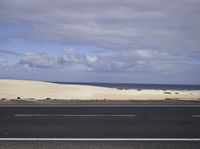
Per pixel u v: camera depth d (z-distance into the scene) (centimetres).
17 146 816
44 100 2328
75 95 3656
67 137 927
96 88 4959
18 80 5088
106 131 1022
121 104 1928
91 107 1725
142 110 1590
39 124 1145
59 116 1351
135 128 1079
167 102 2142
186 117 1345
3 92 3653
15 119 1260
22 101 2203
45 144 840
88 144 845
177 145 841
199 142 877
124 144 847
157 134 980
